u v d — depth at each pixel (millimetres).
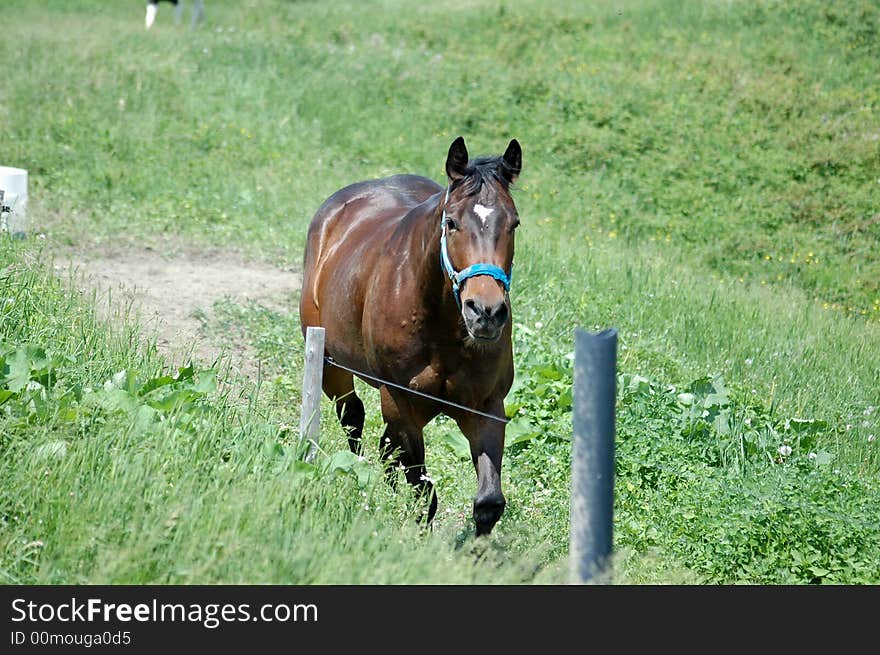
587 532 6160
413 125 25016
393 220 9070
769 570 8445
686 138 24875
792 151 24516
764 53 29594
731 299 17250
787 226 21656
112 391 8523
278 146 23172
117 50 28016
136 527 6691
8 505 6902
